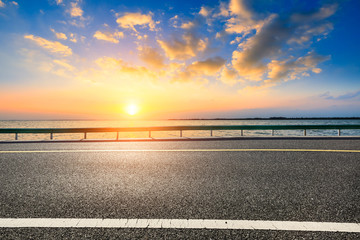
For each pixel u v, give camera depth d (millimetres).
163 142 9406
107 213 2385
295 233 1976
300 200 2766
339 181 3572
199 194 2973
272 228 2064
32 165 4703
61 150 6891
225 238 1896
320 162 4984
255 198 2832
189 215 2340
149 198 2826
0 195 2918
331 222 2186
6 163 4898
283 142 8977
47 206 2566
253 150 6770
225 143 8773
